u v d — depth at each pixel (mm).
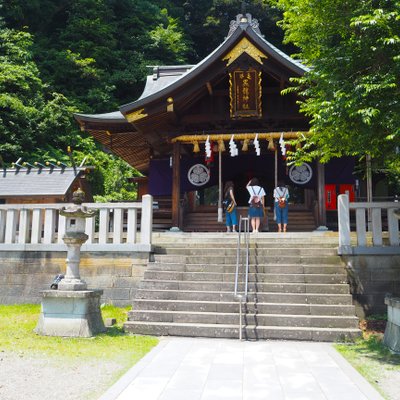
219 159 13492
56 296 6895
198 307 7535
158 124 13391
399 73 6383
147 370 5043
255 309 7371
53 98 29375
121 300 9094
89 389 4398
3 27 30531
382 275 8492
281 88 13086
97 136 15141
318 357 5707
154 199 15750
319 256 8766
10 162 23750
